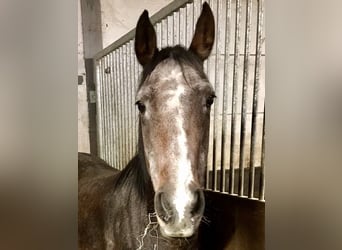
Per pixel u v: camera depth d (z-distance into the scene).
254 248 1.04
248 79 1.15
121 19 1.20
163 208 0.71
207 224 1.16
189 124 0.73
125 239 0.91
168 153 0.71
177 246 0.86
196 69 0.80
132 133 1.25
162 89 0.75
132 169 0.94
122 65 1.21
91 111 1.24
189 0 1.16
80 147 1.26
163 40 1.19
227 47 1.09
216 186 1.25
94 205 1.03
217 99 1.16
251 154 1.06
